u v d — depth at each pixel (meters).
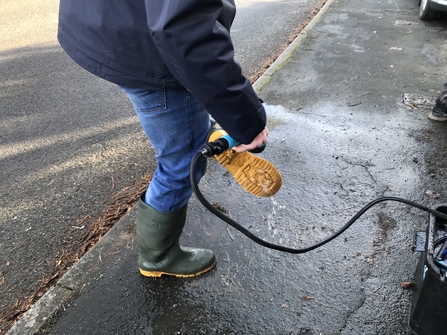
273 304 1.79
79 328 1.72
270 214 2.30
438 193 2.43
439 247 1.48
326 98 3.63
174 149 1.48
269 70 4.27
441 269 1.39
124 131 3.35
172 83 1.28
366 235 2.12
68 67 4.72
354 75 4.08
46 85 4.26
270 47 5.10
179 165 1.52
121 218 2.31
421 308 1.52
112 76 1.27
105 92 4.07
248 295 1.83
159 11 0.93
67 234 2.29
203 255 1.95
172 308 1.79
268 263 1.99
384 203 2.34
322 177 2.59
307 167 2.69
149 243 1.76
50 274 2.04
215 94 1.06
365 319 1.71
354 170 2.65
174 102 1.35
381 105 3.47
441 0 5.32
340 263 1.97
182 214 1.74
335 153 2.83
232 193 2.48
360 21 5.87
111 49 1.20
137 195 2.58
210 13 0.95
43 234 2.29
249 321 1.72
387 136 3.02
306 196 2.43
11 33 5.94
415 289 1.81
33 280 2.01
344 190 2.47
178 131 1.42
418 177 2.57
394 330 1.66
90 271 1.98
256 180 1.51
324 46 4.91
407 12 6.28
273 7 7.05
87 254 2.08
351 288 1.84
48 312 1.78
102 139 3.24
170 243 1.80
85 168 2.89
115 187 2.68
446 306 1.40
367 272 1.92
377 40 5.07
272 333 1.67
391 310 1.74
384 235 2.12
